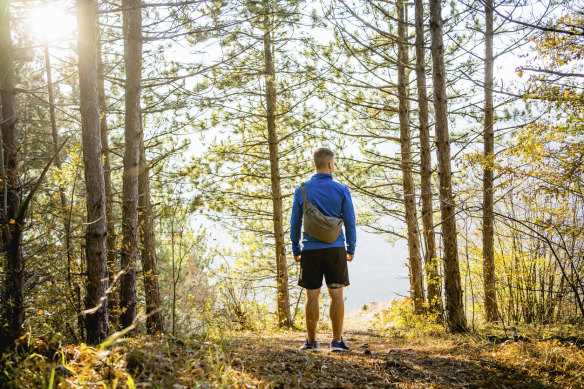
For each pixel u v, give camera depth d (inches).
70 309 177.0
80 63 161.6
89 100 161.9
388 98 442.9
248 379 98.9
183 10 230.1
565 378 125.4
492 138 381.7
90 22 161.9
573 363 134.6
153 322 230.7
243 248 483.8
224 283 340.8
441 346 180.7
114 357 98.0
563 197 231.0
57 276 197.9
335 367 126.1
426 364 140.8
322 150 154.9
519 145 239.9
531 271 280.7
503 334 200.1
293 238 154.6
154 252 296.8
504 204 297.0
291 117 428.1
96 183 163.3
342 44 368.2
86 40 161.2
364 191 420.5
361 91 413.7
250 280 411.5
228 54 378.6
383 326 386.9
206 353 116.4
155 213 312.2
